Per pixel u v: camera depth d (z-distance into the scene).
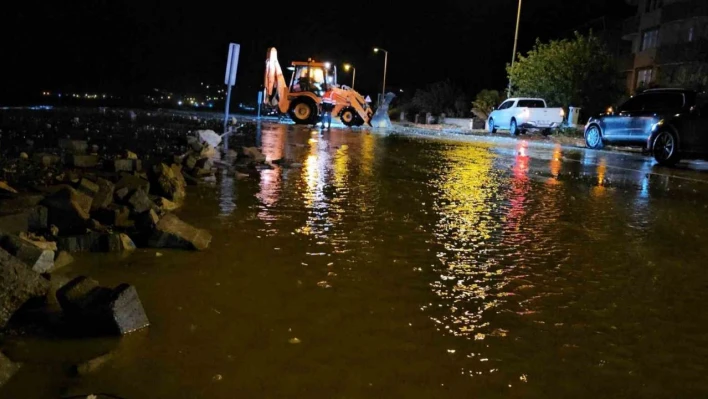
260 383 3.51
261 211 8.11
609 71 37.53
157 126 24.14
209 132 16.95
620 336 4.47
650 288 5.62
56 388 3.32
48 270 4.98
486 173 13.62
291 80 35.38
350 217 8.02
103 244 5.90
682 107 19.70
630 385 3.72
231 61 19.62
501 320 4.67
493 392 3.55
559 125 32.66
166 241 6.11
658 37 48.53
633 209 9.73
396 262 6.03
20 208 6.20
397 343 4.15
